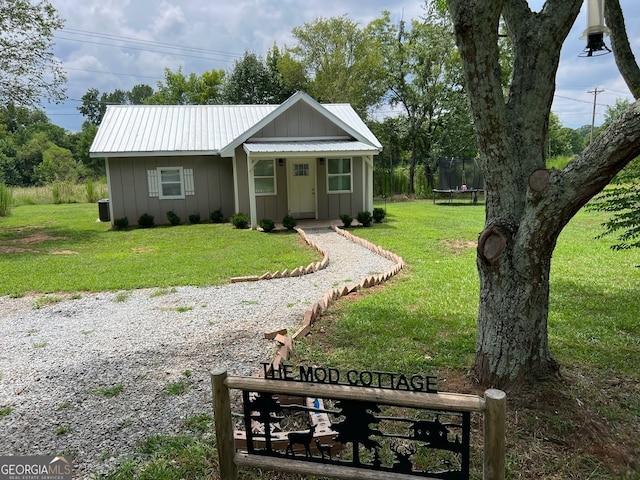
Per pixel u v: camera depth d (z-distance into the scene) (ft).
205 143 50.55
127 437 9.88
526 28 9.92
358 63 102.99
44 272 27.02
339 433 7.57
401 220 49.90
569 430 9.30
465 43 9.21
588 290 19.95
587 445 8.96
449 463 7.70
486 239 10.28
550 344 13.96
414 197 86.07
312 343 14.84
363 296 20.34
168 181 49.93
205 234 41.78
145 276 25.43
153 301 21.01
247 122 56.39
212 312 18.98
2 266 28.78
